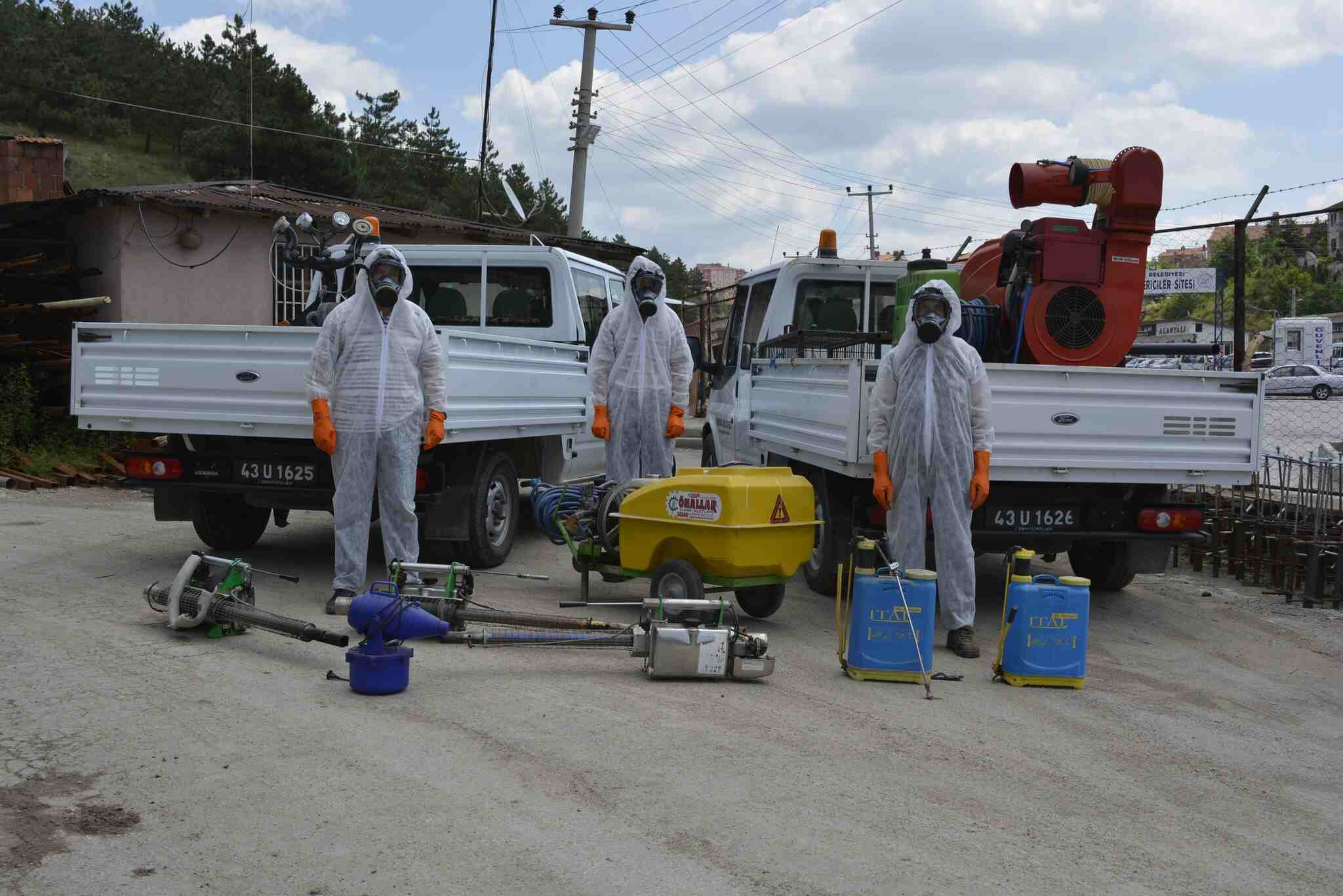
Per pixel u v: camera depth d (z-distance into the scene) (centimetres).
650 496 644
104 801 364
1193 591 846
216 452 756
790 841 356
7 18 6059
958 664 615
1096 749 474
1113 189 735
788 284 1011
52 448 1298
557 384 910
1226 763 466
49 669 504
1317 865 365
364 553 652
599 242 2130
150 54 6397
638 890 317
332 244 913
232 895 306
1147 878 345
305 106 4481
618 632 565
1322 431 2005
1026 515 709
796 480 639
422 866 327
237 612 555
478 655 577
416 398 651
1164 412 696
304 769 399
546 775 404
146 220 1377
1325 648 683
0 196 1501
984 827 378
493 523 827
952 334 637
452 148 5544
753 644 544
